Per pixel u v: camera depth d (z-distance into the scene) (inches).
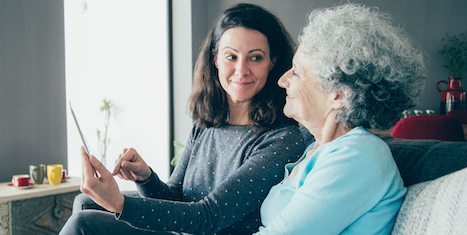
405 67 25.4
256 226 36.9
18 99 92.4
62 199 77.0
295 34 152.6
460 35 126.6
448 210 19.6
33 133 95.3
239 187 33.7
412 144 31.7
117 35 187.8
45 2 98.0
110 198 29.7
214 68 44.0
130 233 38.0
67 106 105.3
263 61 38.3
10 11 90.8
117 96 189.2
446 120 72.1
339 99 26.8
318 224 22.8
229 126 42.9
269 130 39.1
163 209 31.0
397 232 23.1
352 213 22.7
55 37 100.5
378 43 25.0
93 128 207.2
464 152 27.2
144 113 175.8
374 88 25.4
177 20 159.3
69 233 35.8
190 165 45.6
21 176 74.6
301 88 28.5
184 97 158.9
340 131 28.4
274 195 30.9
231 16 39.0
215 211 32.4
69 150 224.8
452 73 122.2
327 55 26.0
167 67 162.1
